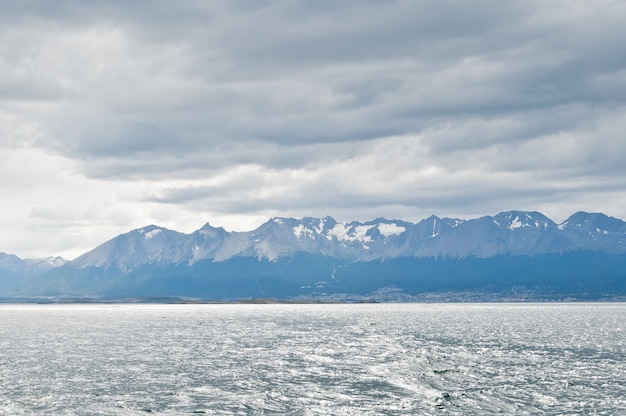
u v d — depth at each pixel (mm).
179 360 116812
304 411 71625
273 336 175000
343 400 77125
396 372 97812
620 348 136250
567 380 90438
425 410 71312
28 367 108125
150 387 87500
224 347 141875
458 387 84875
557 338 164000
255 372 100125
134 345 148625
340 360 113812
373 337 168500
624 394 79875
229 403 76562
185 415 70812
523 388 84000
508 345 143250
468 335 175375
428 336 171875
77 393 83438
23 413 72500
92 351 134250
